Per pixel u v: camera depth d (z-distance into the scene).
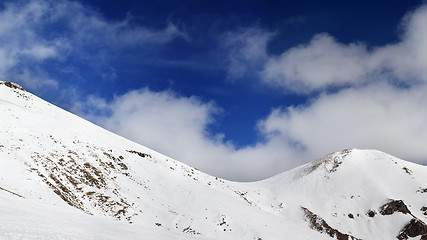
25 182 37.03
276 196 138.50
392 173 150.00
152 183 76.06
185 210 66.44
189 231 54.69
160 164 94.62
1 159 39.22
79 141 66.62
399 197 132.38
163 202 65.94
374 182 142.88
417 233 106.25
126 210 51.09
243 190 132.75
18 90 90.69
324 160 167.25
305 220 116.31
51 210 26.97
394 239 107.94
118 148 85.19
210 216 66.00
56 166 48.72
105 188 55.09
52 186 41.41
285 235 64.75
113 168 67.12
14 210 21.97
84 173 54.53
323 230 110.38
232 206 73.56
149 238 24.64
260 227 64.69
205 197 74.81
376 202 127.81
